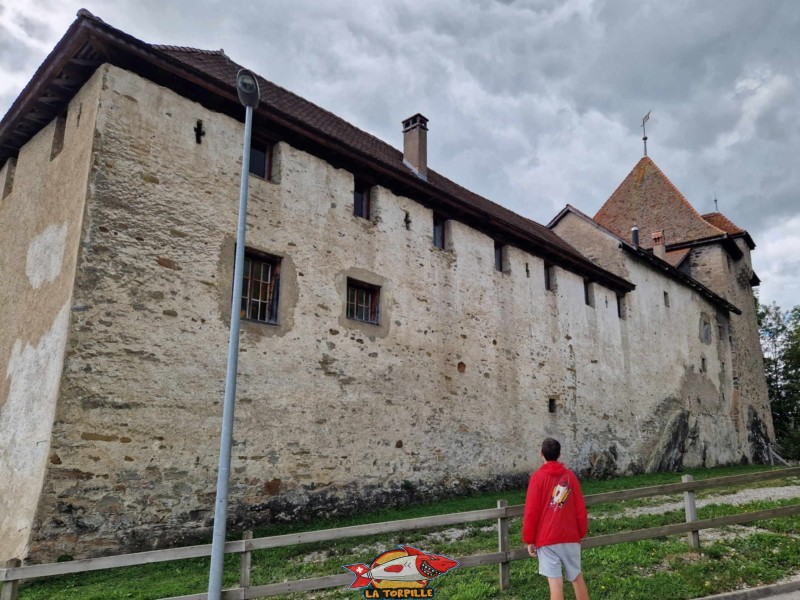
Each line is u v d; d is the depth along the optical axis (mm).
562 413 13852
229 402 4668
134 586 5449
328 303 9289
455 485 10750
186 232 7754
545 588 5074
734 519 6332
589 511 8773
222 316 7922
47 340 6992
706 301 22484
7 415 7480
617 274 17828
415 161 13406
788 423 29891
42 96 8289
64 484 6184
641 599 4879
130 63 7633
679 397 18953
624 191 27031
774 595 5113
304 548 6711
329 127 12086
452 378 11242
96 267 6820
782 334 31734
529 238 13625
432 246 11531
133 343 6969
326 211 9609
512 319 13062
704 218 27344
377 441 9539
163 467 6953
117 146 7281
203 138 8250
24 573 4066
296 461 8320
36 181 8664
